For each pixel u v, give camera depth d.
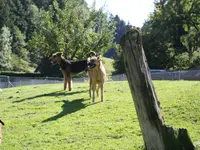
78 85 22.05
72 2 44.94
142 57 5.82
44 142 9.61
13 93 20.34
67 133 10.24
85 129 10.46
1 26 83.38
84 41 42.59
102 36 43.88
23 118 12.80
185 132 6.11
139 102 5.86
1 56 68.12
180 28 62.66
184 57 54.41
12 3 95.69
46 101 15.87
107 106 13.38
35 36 44.06
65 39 43.12
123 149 8.23
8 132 11.02
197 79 27.41
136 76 5.79
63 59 19.23
